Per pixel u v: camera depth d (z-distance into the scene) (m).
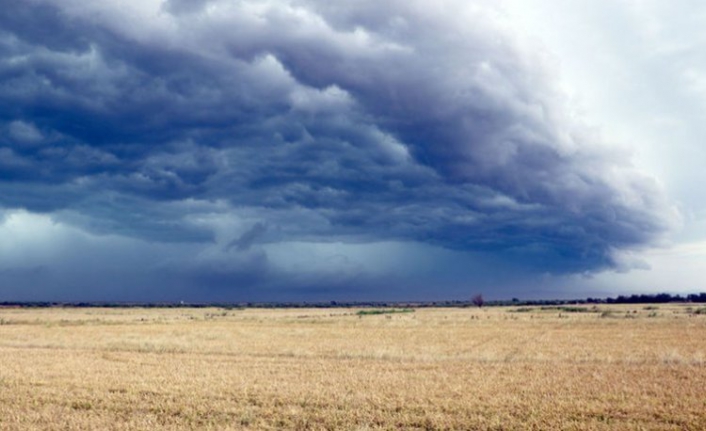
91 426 16.70
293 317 96.62
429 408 19.17
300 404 20.03
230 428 16.53
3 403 20.06
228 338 48.72
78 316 104.69
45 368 28.78
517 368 29.02
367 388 23.05
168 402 20.08
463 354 35.59
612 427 16.77
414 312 125.25
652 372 27.27
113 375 26.39
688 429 16.61
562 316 88.81
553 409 18.95
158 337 49.69
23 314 118.44
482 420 17.55
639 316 85.38
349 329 60.75
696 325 62.34
